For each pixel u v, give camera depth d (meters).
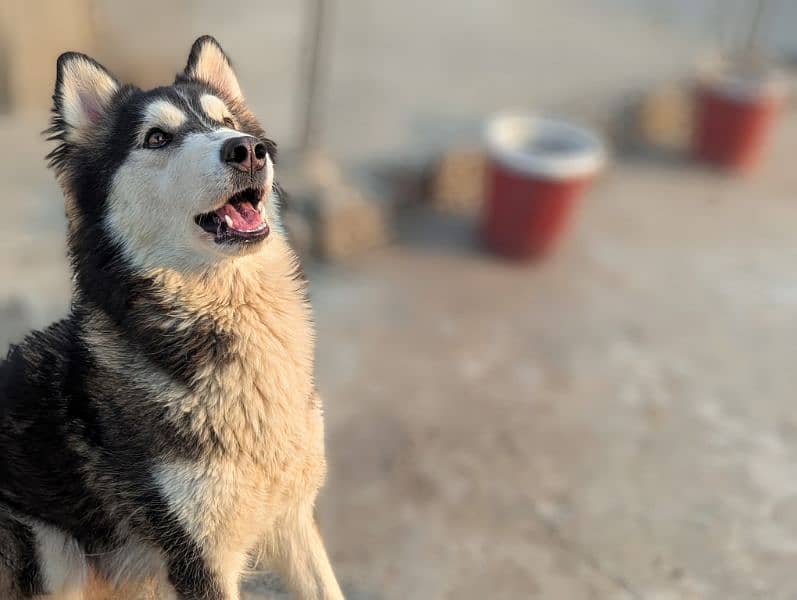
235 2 3.89
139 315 1.38
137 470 1.36
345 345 2.38
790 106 4.35
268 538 1.48
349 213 2.72
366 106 3.34
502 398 2.25
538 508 1.95
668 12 4.73
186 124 1.41
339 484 1.98
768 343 2.53
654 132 3.79
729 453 2.11
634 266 2.87
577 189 2.77
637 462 2.08
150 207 1.37
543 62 4.04
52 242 2.46
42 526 1.42
